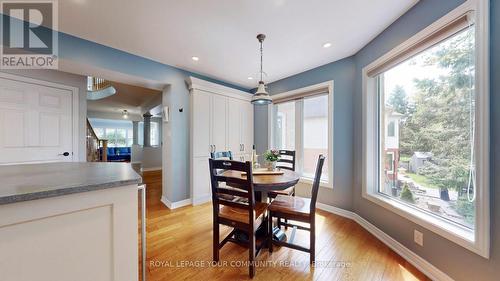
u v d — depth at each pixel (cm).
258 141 412
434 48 160
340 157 278
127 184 92
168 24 196
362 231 229
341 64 275
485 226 116
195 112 323
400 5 168
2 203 66
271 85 381
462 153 139
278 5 168
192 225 246
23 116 239
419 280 149
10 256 70
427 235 155
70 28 203
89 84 549
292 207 182
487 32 116
